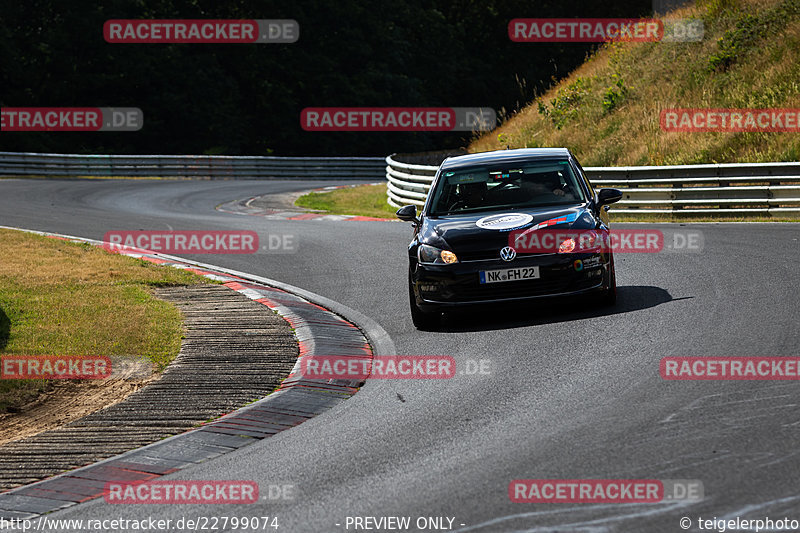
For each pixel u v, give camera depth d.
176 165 132.75
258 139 190.75
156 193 101.75
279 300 40.56
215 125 174.75
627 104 98.12
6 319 35.69
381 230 65.31
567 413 21.98
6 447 22.94
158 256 54.75
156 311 37.69
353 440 21.70
